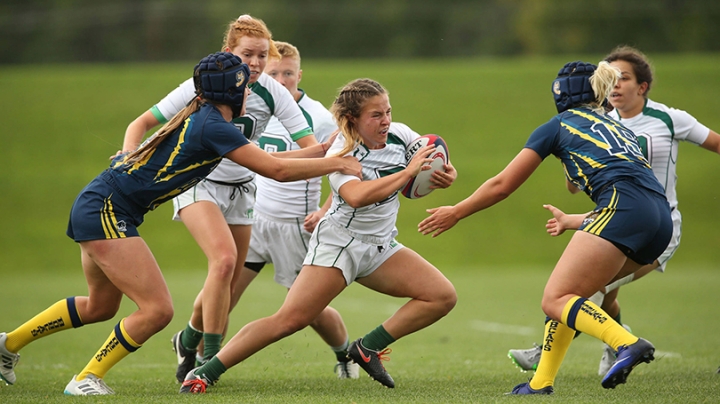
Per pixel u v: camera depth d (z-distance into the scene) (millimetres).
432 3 186875
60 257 75562
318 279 17203
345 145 16984
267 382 19641
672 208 21312
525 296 48719
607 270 15430
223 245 18766
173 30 180750
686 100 113750
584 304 15188
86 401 15656
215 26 181375
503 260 75375
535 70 130625
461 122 111062
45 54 176875
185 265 73938
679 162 94125
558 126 16594
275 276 22734
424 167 16844
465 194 86750
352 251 17328
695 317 37281
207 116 16453
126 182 16484
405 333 17984
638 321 35688
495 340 30672
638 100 21375
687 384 18281
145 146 16500
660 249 15953
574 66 16984
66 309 17781
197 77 16609
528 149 16609
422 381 19781
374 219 17359
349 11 184500
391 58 182500
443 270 69938
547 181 88875
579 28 174250
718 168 92000
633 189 15555
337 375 21312
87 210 16375
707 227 80375
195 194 19391
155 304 16500
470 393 17219
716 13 169750
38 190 89438
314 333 32875
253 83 20188
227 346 17266
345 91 17078
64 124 107625
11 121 107562
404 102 118438
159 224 82625
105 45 178750
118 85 122125
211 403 15367
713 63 130125
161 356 26281
